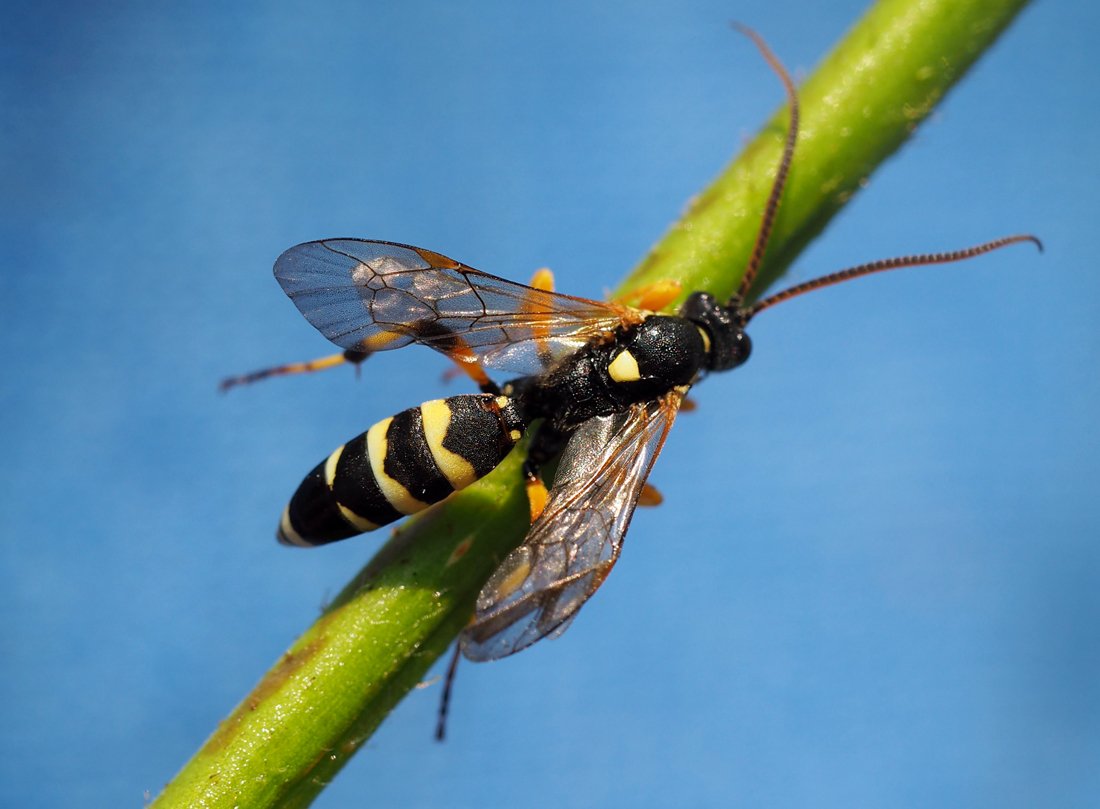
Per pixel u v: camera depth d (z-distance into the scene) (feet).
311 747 0.31
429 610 0.32
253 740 0.31
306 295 0.33
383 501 0.33
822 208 0.33
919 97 0.33
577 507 0.33
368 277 0.33
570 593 0.32
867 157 0.33
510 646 0.32
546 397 0.34
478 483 0.33
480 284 0.33
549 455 0.34
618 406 0.34
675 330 0.33
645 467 0.33
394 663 0.32
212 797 0.31
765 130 0.33
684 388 0.34
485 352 0.34
